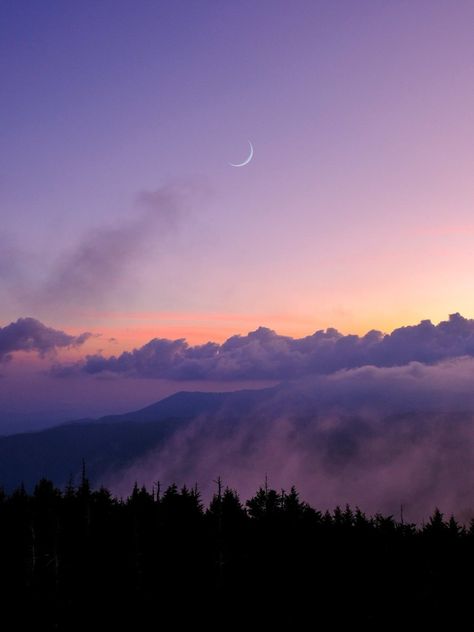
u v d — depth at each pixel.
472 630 43.22
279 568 50.38
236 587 49.38
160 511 59.09
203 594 48.94
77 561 52.34
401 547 50.28
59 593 48.75
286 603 47.50
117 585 49.84
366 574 48.22
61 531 56.53
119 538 54.84
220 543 52.78
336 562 49.78
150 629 45.75
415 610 45.12
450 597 45.34
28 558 51.84
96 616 46.72
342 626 45.06
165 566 51.69
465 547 48.75
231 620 46.50
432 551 48.88
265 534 53.72
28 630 45.09
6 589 48.56
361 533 52.41
